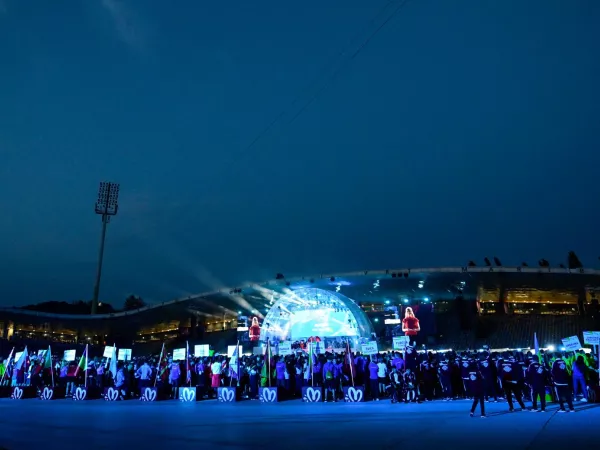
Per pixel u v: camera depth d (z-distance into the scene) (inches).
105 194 3833.7
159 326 3331.7
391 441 432.1
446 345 2217.0
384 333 2310.5
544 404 639.1
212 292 2642.7
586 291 2413.9
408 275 2297.0
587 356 798.5
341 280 2427.4
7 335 2952.8
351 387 904.3
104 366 1214.3
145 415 706.8
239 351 1080.2
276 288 2544.3
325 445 421.7
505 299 2613.2
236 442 447.5
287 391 1019.3
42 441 463.2
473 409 593.9
